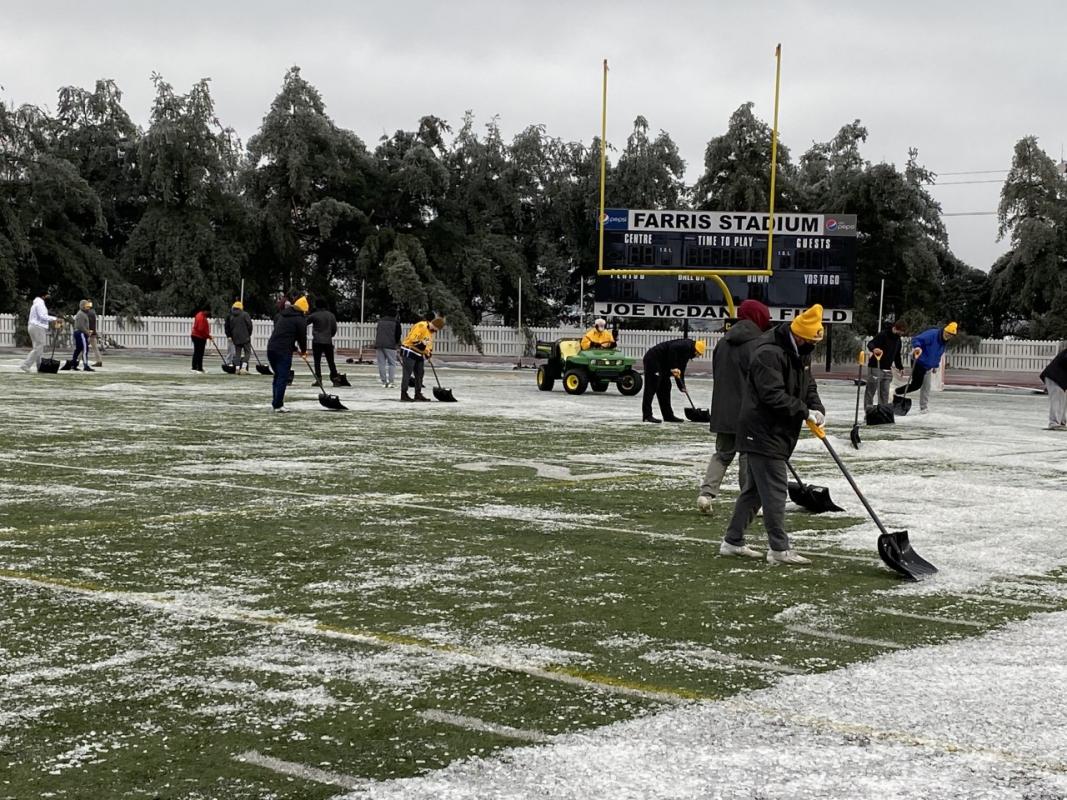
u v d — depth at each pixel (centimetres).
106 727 473
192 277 5525
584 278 6294
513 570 794
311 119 5844
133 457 1393
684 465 1423
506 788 414
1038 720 496
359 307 6119
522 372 4281
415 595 713
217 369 3744
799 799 408
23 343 5159
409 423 1933
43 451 1440
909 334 5291
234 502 1065
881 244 5731
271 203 5894
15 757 440
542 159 6272
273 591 716
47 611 656
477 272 5962
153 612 658
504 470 1340
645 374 2031
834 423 2167
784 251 4175
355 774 427
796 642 622
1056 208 5606
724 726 482
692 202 6081
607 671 561
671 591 741
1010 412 2620
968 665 580
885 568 827
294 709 497
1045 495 1205
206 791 411
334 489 1159
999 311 5916
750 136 5738
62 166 5519
